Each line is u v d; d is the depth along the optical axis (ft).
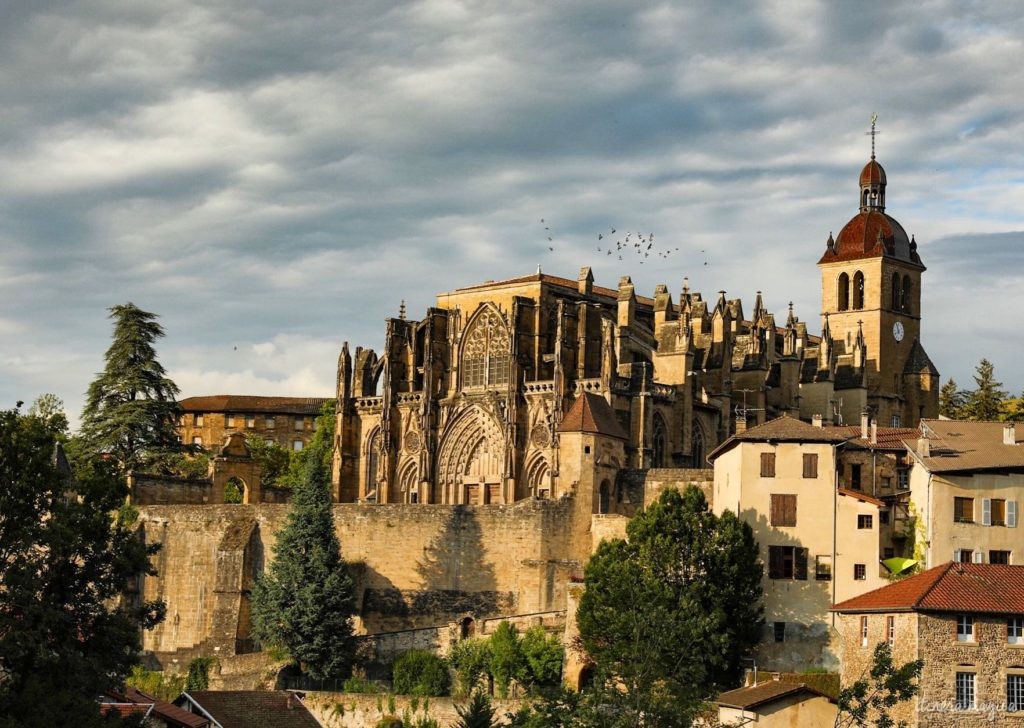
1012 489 517.14
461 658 561.02
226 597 641.40
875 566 529.04
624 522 615.57
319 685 584.40
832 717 454.81
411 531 632.38
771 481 544.62
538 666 547.49
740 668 524.52
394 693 556.10
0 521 397.60
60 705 371.56
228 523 654.12
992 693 442.50
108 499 420.36
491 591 620.08
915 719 440.45
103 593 410.93
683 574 527.81
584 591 540.11
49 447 406.00
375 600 633.61
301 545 614.75
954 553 513.45
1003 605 448.65
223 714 506.07
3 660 383.04
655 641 418.10
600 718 380.37
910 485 534.78
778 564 539.70
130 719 402.31
